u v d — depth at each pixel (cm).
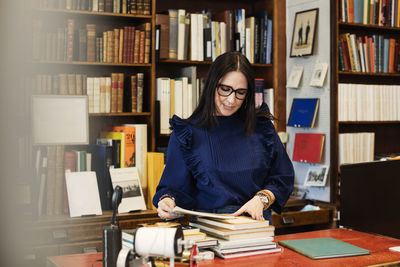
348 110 427
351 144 427
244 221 189
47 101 337
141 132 361
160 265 156
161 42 376
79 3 349
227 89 210
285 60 449
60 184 336
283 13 447
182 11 387
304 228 432
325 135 421
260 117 229
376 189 213
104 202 345
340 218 233
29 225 308
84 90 353
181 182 220
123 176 346
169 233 140
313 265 176
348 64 431
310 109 424
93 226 327
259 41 428
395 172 204
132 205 344
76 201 329
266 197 211
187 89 385
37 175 330
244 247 186
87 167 353
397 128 519
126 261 141
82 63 351
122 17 371
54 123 339
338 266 175
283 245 207
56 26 365
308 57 433
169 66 420
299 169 450
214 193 214
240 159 218
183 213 198
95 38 356
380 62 452
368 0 441
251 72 214
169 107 378
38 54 337
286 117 452
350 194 227
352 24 427
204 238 183
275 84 435
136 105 371
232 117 223
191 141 216
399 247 206
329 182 417
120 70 397
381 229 212
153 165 357
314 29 419
